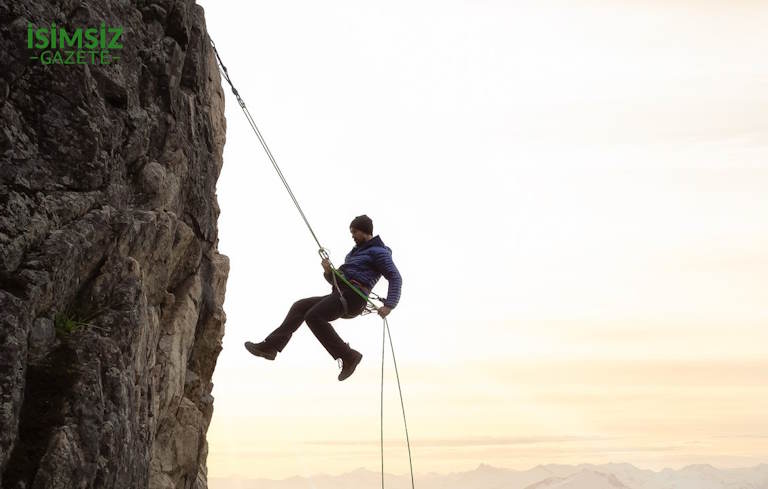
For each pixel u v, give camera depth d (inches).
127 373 322.0
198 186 477.7
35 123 315.3
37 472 268.2
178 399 453.7
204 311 507.5
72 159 322.3
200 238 491.8
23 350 274.4
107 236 332.5
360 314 418.3
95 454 287.6
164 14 424.2
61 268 298.8
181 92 443.5
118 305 331.9
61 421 282.8
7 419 261.4
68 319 312.3
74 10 342.3
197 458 480.1
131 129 377.7
